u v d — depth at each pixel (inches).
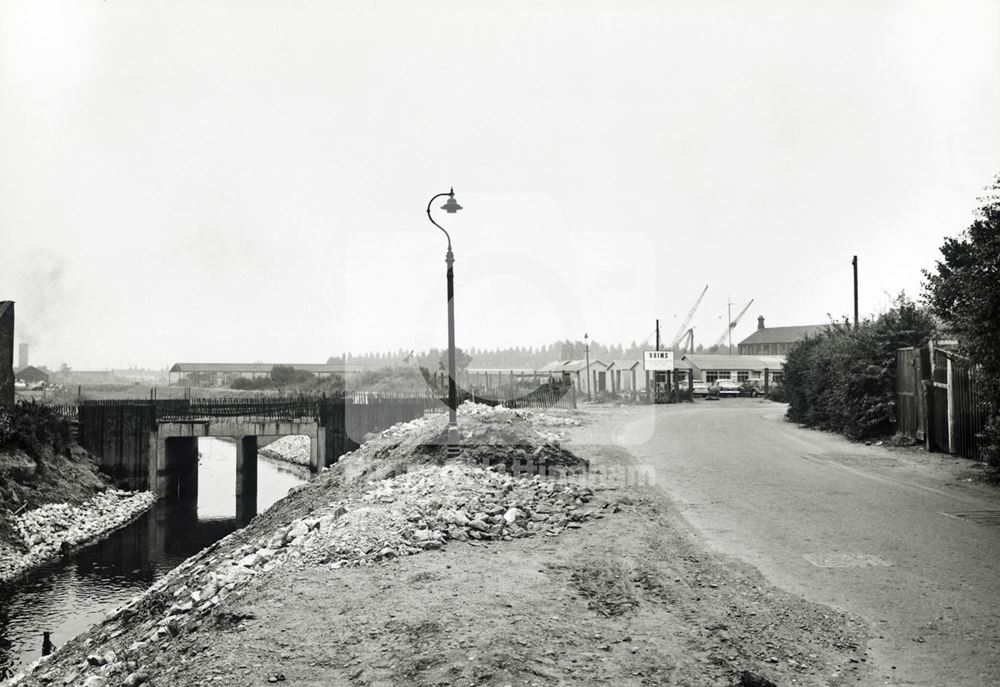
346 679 216.8
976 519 418.3
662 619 260.1
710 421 1080.8
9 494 1080.8
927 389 731.4
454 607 264.8
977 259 543.2
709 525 402.3
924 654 234.8
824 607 274.4
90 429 1457.9
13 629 660.1
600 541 360.8
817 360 981.2
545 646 231.1
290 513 666.8
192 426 1457.9
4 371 1307.8
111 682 306.3
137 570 878.4
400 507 418.9
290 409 1529.3
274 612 272.4
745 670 219.8
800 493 497.0
